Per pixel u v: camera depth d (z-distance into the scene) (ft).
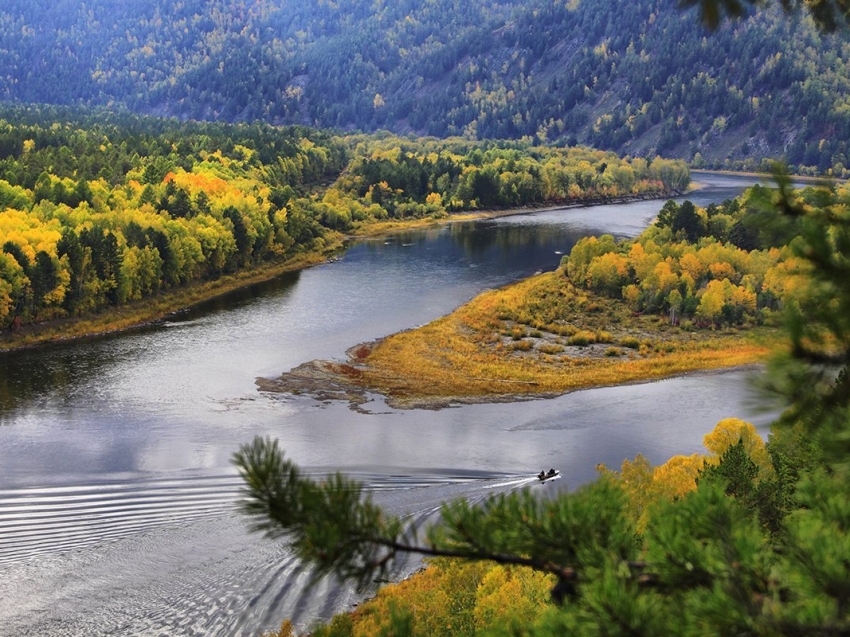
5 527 168.25
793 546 21.42
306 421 237.45
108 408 243.81
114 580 147.74
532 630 23.49
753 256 402.72
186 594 143.13
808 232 23.36
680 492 132.46
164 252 382.63
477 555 24.40
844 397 23.02
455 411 248.32
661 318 367.04
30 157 563.89
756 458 157.07
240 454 21.80
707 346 321.73
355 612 130.82
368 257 497.46
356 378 276.82
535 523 25.11
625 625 20.76
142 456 208.64
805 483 24.41
